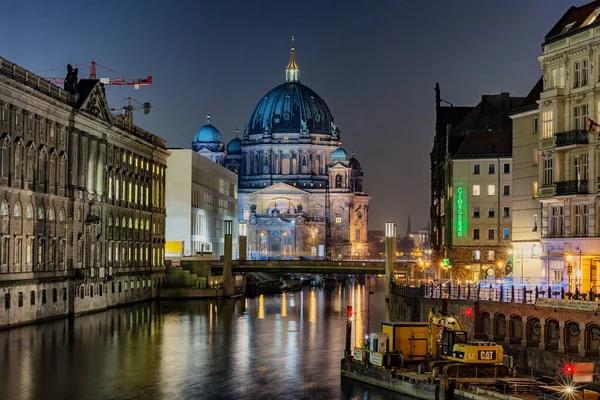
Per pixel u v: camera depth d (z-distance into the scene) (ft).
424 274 546.67
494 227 472.03
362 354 261.03
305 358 310.24
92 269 450.71
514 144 373.20
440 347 248.11
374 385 252.83
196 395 248.73
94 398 243.81
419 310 337.31
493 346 232.94
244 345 342.23
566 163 306.35
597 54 291.79
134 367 289.12
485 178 474.08
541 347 253.85
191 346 337.31
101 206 467.52
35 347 321.73
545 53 319.06
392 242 558.97
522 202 366.63
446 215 499.51
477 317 284.61
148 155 569.23
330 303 585.22
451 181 481.05
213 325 412.16
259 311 499.92
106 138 476.95
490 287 305.32
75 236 426.51
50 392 249.96
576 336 245.04
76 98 430.61
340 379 266.16
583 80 299.79
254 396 246.88
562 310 246.47
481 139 479.82
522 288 289.53
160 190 600.80
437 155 558.97
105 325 394.11
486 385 218.79
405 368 249.34
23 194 371.76
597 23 290.76
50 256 402.11
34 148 383.04
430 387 226.17
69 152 424.87
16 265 366.84
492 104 521.24
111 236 488.02
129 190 525.34
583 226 299.79
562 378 224.53
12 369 280.10
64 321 400.67
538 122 346.13
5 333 349.82
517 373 234.17
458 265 474.49
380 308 538.47
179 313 469.98
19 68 371.97
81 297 435.12
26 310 374.84
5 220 355.97
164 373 279.69
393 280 449.89
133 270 526.98
